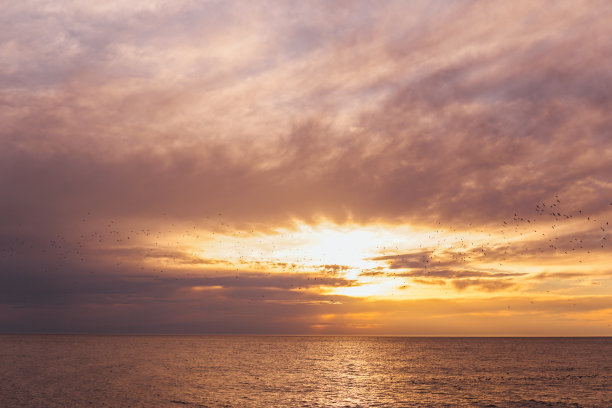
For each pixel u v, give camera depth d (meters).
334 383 64.56
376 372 80.31
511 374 76.75
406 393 55.75
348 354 137.38
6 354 115.94
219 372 78.06
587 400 51.72
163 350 145.75
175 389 56.78
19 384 59.19
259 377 71.06
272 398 51.31
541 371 82.00
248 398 51.09
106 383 61.25
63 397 49.56
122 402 47.22
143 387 58.09
